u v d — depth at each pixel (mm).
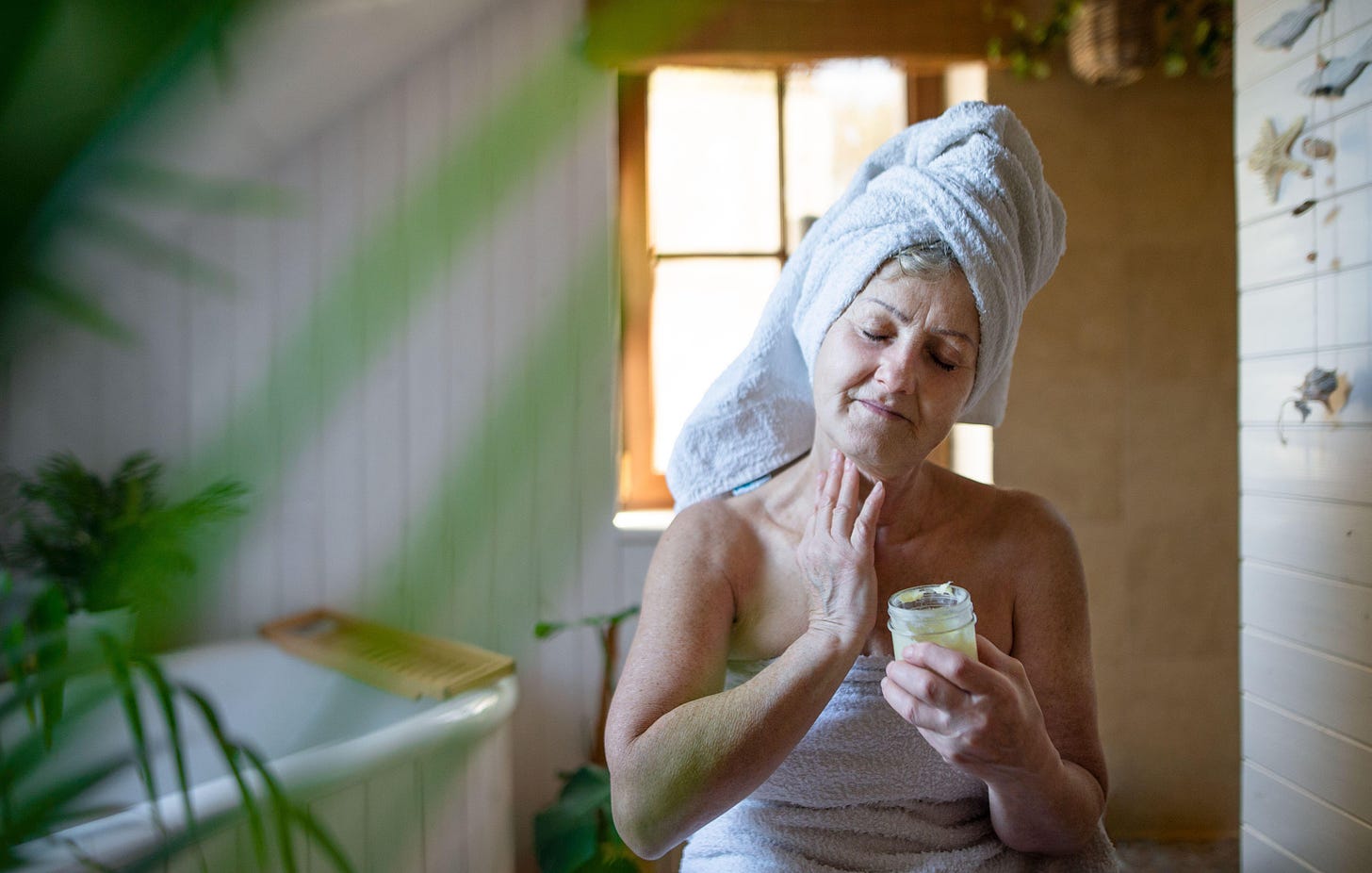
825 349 791
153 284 1821
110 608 514
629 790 725
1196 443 2111
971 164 781
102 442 1840
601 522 2096
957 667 635
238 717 1785
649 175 2168
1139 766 2152
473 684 1575
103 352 1826
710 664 805
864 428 749
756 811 839
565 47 1956
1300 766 1058
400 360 2047
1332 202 992
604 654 2055
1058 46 2045
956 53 1990
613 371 2102
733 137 2176
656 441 2207
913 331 743
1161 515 2119
